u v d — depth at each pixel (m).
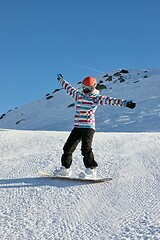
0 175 6.64
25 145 11.13
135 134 13.66
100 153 8.81
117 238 3.54
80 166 7.20
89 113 6.11
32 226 4.02
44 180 6.07
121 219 4.12
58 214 4.41
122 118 35.62
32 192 5.37
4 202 4.94
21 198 5.09
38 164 7.59
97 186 5.64
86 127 6.09
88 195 5.17
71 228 3.94
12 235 3.77
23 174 6.63
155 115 34.69
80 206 4.69
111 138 12.16
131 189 5.43
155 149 9.35
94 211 4.49
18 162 8.01
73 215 4.37
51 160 7.97
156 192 5.18
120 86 55.44
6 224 4.10
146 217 4.10
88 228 3.92
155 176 6.21
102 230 3.82
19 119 53.84
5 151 10.23
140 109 38.34
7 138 12.55
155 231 3.61
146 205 4.59
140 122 32.75
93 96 6.11
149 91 47.81
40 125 45.31
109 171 6.75
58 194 5.23
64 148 6.23
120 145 10.34
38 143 11.41
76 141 6.20
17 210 4.59
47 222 4.14
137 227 3.79
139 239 3.46
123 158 8.08
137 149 9.52
